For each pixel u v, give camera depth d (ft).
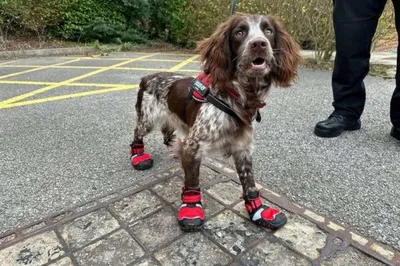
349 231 2.62
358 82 4.37
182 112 3.16
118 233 2.61
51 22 13.35
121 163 3.79
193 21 13.24
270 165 3.70
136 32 14.99
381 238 2.54
